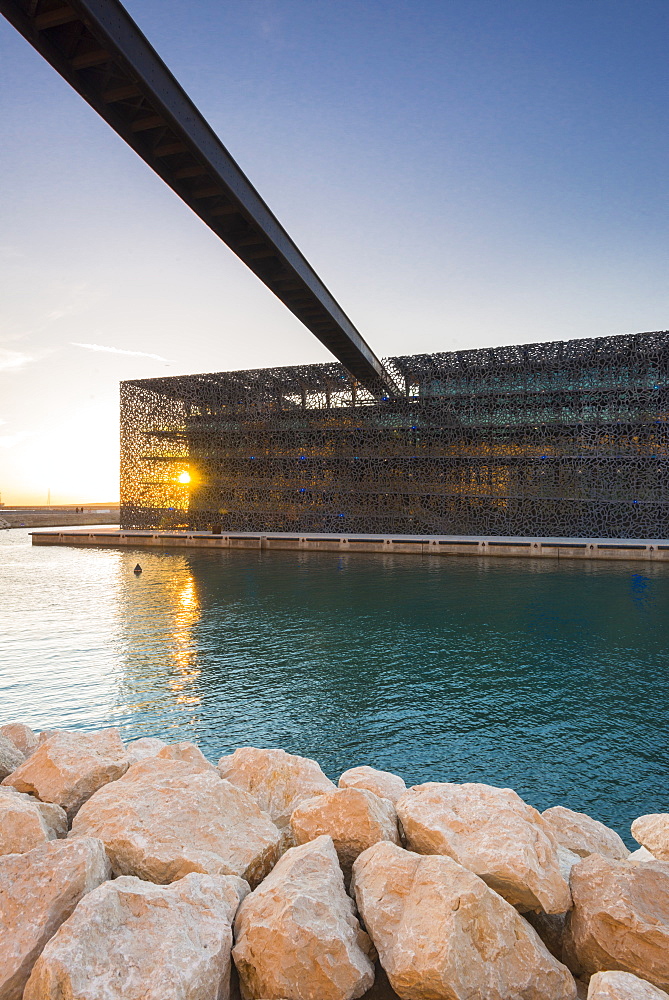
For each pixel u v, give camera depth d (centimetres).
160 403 6669
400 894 319
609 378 4962
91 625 2078
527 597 2598
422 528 5603
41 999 244
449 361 5469
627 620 2089
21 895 296
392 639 1819
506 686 1352
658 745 1025
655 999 252
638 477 4962
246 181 2141
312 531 5997
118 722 1150
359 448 5847
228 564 4131
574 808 820
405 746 1027
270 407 6225
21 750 596
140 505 6675
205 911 300
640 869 319
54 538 6038
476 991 267
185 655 1656
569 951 318
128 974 254
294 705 1232
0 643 1819
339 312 3794
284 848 412
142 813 386
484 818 374
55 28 1338
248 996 282
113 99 1526
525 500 5275
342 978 271
